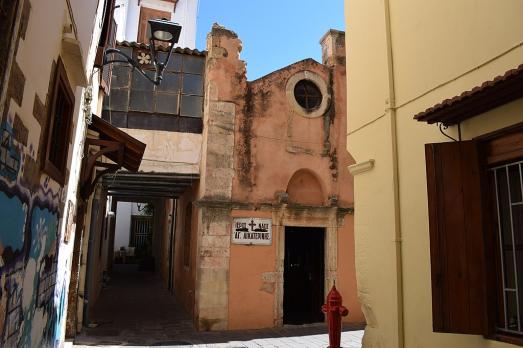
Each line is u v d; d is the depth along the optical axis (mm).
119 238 32562
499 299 3783
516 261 3762
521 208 3770
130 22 25516
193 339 10109
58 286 5641
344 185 12914
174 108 12250
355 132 6359
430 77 4906
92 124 8180
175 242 17453
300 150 12609
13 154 2789
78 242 9508
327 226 12531
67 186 5570
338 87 13328
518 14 3838
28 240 3498
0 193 2588
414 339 4801
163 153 11977
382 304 5359
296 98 12945
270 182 12148
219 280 11266
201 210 11500
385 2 5832
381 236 5484
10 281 3010
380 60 5840
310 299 12945
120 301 15297
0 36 2396
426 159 4211
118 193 16516
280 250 11945
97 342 9508
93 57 6812
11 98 2621
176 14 26672
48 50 3486
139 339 9945
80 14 4734
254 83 12445
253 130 12203
